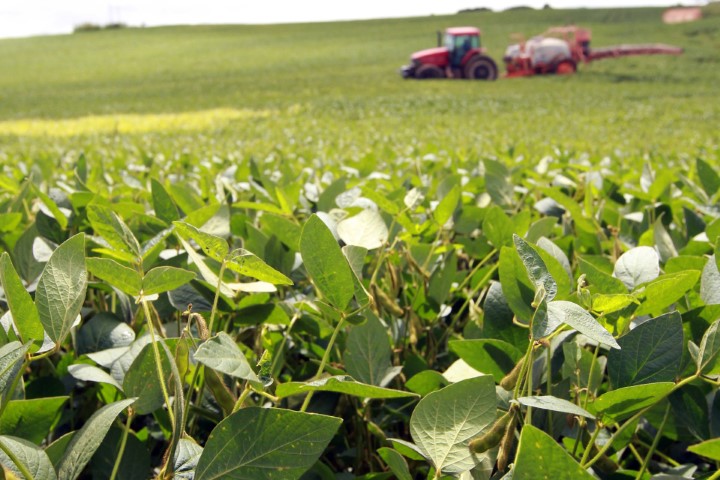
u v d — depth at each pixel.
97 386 1.31
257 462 0.81
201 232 0.94
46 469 0.81
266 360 0.82
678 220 2.49
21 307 0.87
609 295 0.97
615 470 1.09
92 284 1.56
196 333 1.35
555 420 1.12
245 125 23.92
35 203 2.51
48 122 28.66
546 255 1.13
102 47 80.38
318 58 63.56
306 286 1.79
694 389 1.15
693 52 54.22
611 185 2.88
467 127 20.58
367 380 1.29
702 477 1.05
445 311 1.76
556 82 41.19
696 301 1.36
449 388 0.92
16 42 88.81
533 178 3.19
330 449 1.42
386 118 27.25
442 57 43.47
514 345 1.30
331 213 1.92
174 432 0.80
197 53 71.56
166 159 5.40
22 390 1.09
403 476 0.96
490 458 0.96
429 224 1.78
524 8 102.62
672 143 12.78
